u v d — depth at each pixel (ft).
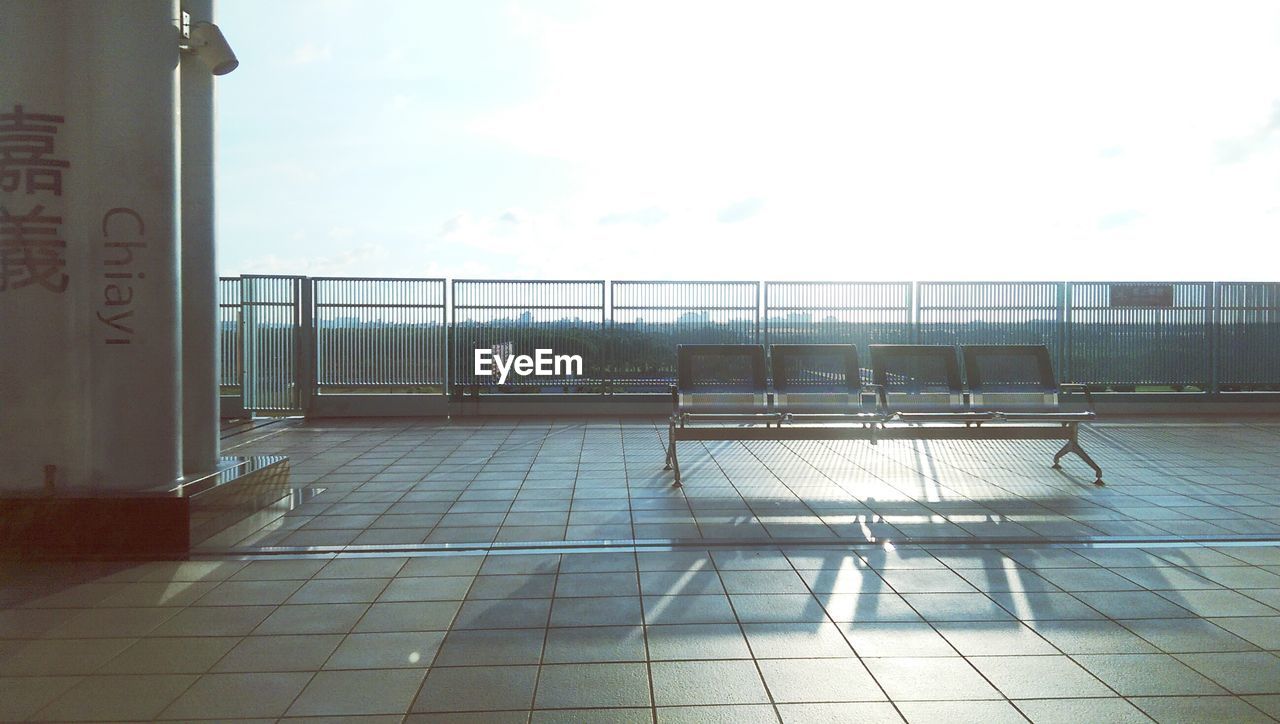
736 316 44.70
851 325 44.75
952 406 25.96
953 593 14.28
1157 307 45.03
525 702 10.16
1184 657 11.48
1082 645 11.92
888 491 23.57
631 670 11.10
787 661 11.37
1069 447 26.61
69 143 17.34
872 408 25.71
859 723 9.62
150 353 17.84
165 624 12.87
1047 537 18.11
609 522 19.70
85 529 16.88
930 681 10.73
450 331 44.06
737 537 18.20
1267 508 21.12
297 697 10.30
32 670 11.15
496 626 12.75
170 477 18.26
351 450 31.86
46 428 17.34
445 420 42.60
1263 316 45.52
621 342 44.78
